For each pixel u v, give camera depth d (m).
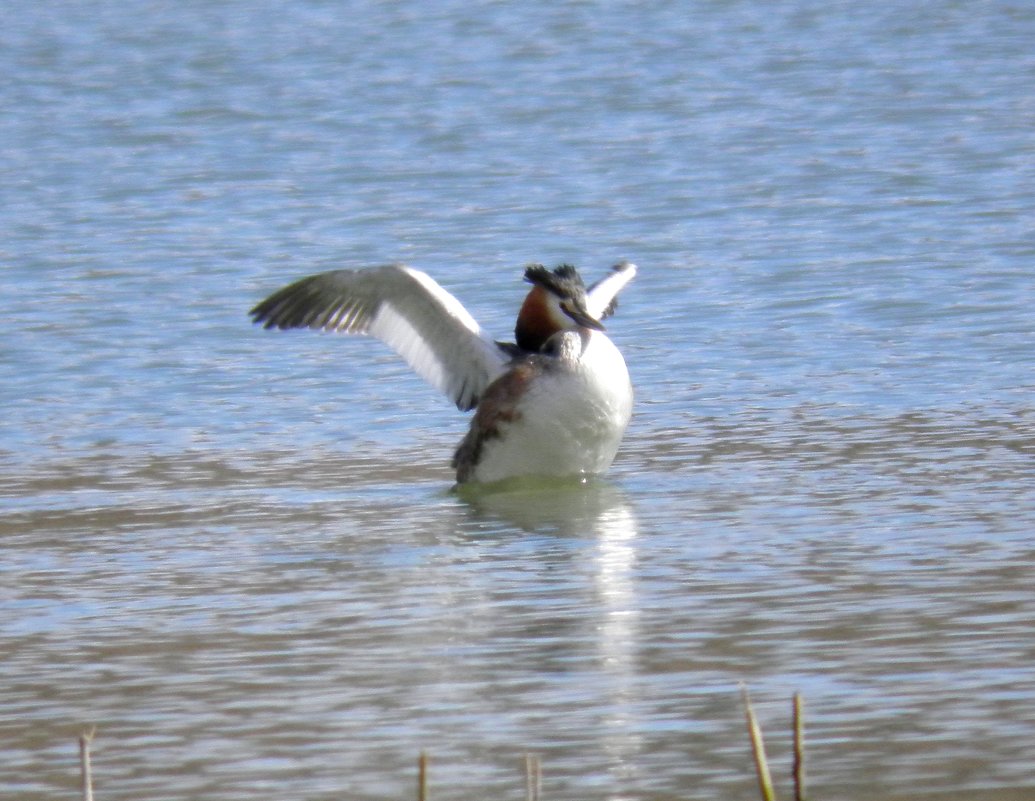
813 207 25.17
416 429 15.82
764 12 43.78
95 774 7.94
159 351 18.72
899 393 16.22
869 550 11.35
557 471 13.79
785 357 17.81
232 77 38.09
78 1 48.47
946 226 23.48
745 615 10.02
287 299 14.37
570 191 27.06
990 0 43.78
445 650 9.57
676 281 21.31
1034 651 9.14
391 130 32.50
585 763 7.87
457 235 24.30
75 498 13.65
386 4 46.56
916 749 7.86
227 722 8.55
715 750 7.96
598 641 9.64
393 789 7.66
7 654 9.77
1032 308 19.11
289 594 10.84
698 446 14.80
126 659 9.61
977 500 12.56
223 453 15.05
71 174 29.36
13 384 17.53
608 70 37.75
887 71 36.44
